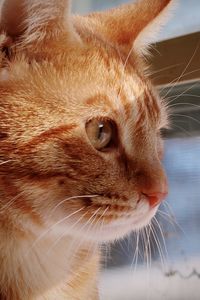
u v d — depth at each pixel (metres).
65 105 0.40
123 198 0.41
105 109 0.41
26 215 0.40
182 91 0.49
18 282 0.42
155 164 0.42
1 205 0.40
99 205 0.40
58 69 0.41
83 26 0.45
